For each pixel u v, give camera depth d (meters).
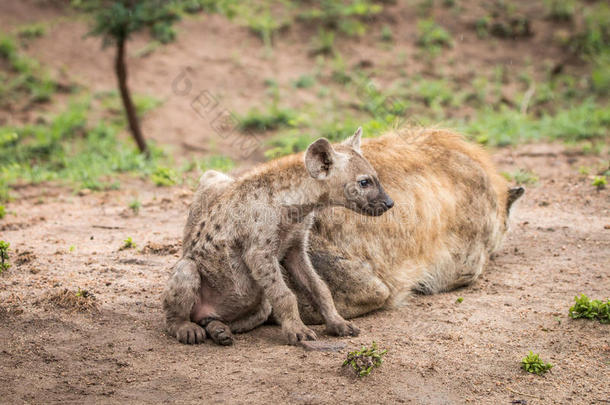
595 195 11.84
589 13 24.58
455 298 8.10
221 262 7.01
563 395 5.83
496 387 5.95
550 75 21.95
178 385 5.98
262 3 24.70
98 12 17.22
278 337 7.08
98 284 8.18
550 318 7.30
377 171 7.81
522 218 10.99
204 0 24.05
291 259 7.20
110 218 11.34
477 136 16.09
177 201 12.27
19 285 8.07
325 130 17.14
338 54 22.08
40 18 23.16
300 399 5.70
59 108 19.70
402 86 20.88
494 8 24.89
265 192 6.95
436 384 5.98
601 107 20.03
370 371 6.10
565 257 9.21
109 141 17.81
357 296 7.42
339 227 7.38
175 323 6.97
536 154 15.17
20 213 11.85
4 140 16.94
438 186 8.24
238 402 5.68
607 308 7.13
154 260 9.12
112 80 21.08
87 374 6.18
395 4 24.91
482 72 22.12
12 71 20.91
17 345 6.68
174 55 22.02
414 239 7.86
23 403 5.71
